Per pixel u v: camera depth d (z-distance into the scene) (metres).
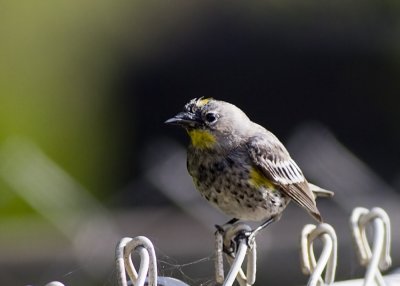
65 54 19.88
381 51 19.69
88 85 20.09
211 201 6.41
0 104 16.69
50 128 17.88
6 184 12.42
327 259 4.65
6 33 18.84
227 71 21.20
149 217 11.72
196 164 6.37
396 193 11.90
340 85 20.02
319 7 20.50
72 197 11.38
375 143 19.39
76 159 18.34
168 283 4.11
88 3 20.92
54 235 10.12
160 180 10.92
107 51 21.09
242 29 21.30
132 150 20.20
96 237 10.05
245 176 6.25
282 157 6.47
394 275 5.61
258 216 6.41
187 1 22.11
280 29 20.88
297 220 10.91
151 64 21.44
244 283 4.77
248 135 6.40
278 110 20.50
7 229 11.43
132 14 21.69
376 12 19.84
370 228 5.62
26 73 18.61
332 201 11.27
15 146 14.76
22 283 9.05
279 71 20.69
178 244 9.30
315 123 19.88
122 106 20.62
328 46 20.23
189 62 21.55
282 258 8.78
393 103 19.53
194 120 6.32
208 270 7.50
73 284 8.77
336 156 11.27
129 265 3.94
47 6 19.81
